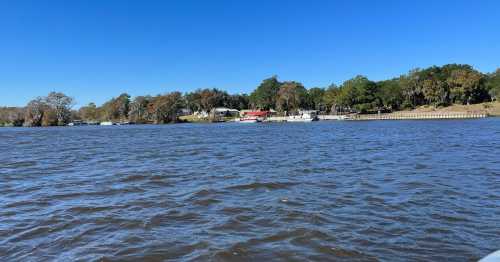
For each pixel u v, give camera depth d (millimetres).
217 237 10781
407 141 45594
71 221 12555
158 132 93812
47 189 18203
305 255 9422
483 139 45562
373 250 9656
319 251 9656
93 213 13508
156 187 18312
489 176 19672
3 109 193875
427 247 9805
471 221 11906
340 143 45500
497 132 59188
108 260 9297
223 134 77062
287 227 11570
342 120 162625
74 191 17516
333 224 11812
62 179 21156
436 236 10594
